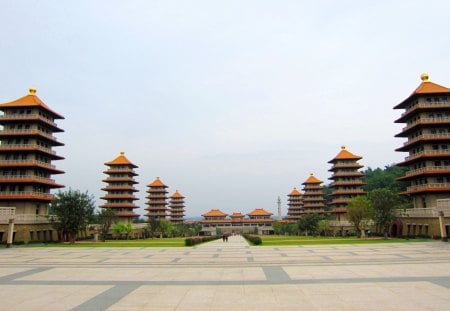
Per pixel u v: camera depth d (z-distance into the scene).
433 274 20.55
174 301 14.98
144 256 34.00
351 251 35.97
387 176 123.12
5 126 68.81
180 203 154.75
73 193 65.44
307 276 20.52
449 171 61.66
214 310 13.54
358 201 70.19
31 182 64.62
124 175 106.06
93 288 17.81
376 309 13.31
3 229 58.84
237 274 21.70
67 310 13.73
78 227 64.12
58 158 75.44
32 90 72.44
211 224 165.88
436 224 54.31
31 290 17.42
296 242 55.72
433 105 64.31
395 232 69.56
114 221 90.19
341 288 17.02
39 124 70.25
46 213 72.56
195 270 23.73
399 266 23.95
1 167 66.38
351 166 99.88
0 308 14.07
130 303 14.72
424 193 64.62
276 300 14.88
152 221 103.44
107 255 35.41
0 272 23.55
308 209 126.44
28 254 37.34
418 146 67.75
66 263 28.44
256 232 159.25
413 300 14.54
